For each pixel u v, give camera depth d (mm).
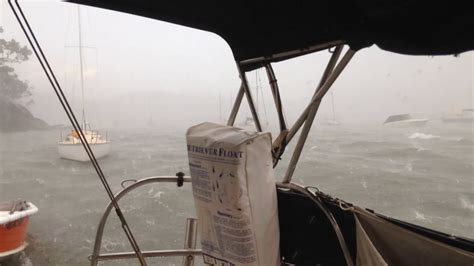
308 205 1360
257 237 1134
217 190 1132
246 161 1091
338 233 1206
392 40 1004
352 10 1021
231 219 1109
